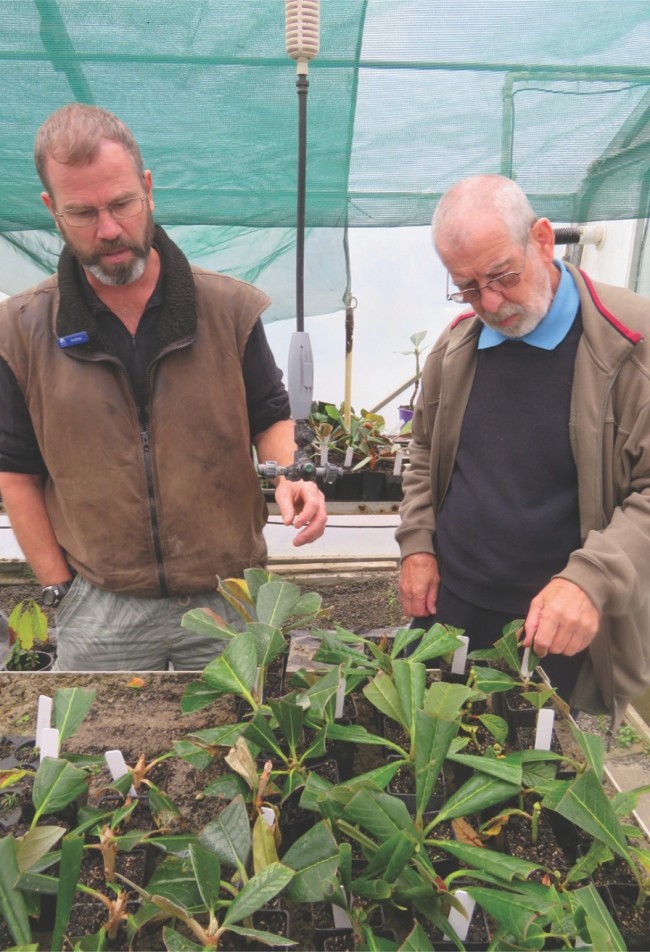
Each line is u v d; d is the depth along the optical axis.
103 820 0.89
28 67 1.73
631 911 0.80
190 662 1.64
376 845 0.79
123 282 1.30
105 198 1.17
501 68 1.84
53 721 1.11
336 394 3.07
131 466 1.46
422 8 1.73
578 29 1.77
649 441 1.30
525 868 0.76
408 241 2.74
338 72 1.81
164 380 1.42
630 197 2.09
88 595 1.60
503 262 1.27
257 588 1.16
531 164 2.03
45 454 1.47
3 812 0.96
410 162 2.01
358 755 1.06
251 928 0.70
